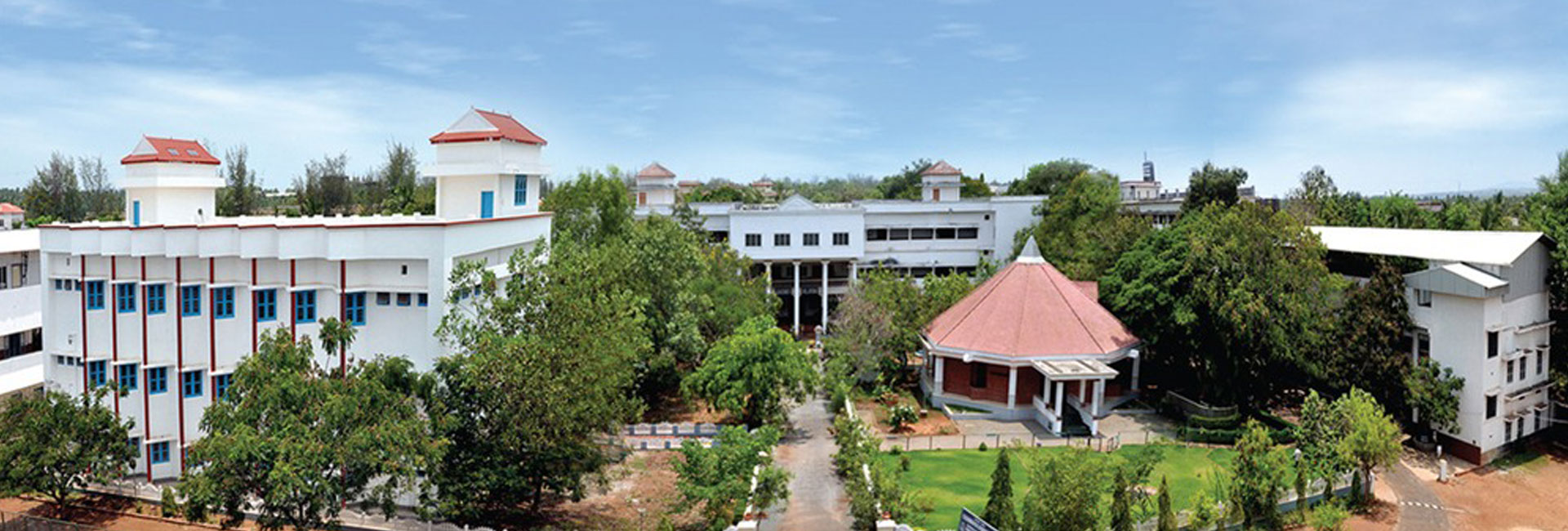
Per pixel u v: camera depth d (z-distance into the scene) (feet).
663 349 168.04
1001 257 263.90
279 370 96.84
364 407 96.02
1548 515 125.39
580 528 113.70
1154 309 164.66
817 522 114.01
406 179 359.46
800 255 241.55
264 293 127.03
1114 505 100.68
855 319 175.01
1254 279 150.10
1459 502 129.90
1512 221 239.09
